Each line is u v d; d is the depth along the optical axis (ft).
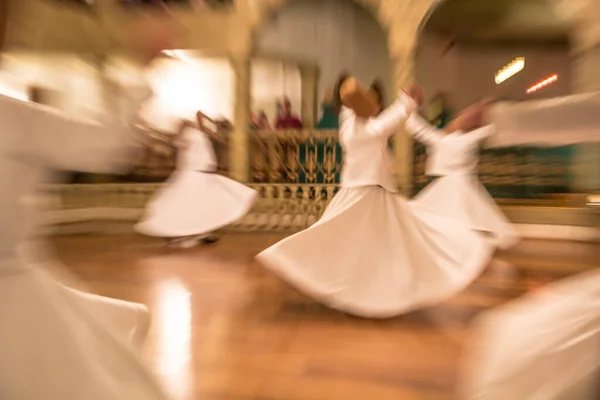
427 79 28.66
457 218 17.03
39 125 3.36
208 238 21.29
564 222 23.38
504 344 3.81
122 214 25.54
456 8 27.12
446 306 11.11
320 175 26.03
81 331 3.70
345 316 10.34
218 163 25.82
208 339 8.87
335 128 27.20
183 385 6.91
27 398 3.17
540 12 27.27
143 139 4.17
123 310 4.68
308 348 8.44
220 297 11.82
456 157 17.88
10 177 3.29
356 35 30.73
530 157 24.73
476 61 29.71
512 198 24.99
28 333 3.29
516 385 3.56
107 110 3.85
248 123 25.82
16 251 3.41
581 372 3.40
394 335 9.15
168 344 8.60
